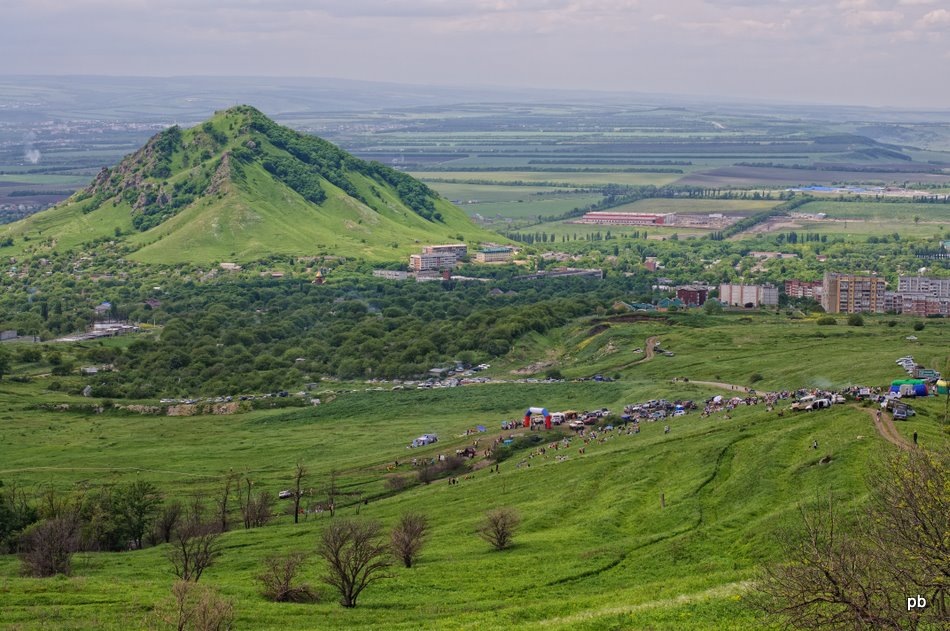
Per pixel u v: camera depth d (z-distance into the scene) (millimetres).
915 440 164250
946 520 76625
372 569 136125
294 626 120938
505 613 119625
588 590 133125
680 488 177875
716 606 105500
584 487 193250
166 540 198125
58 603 129625
